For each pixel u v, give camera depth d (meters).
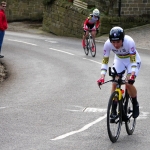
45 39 32.34
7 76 18.08
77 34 36.12
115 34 8.84
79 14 35.59
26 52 25.03
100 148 8.67
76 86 15.62
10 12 48.47
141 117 11.27
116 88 9.17
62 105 12.66
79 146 8.77
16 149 8.55
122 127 10.34
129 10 34.78
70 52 25.09
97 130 9.99
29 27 44.59
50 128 10.14
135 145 8.94
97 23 23.20
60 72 18.66
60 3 39.03
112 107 8.93
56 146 8.76
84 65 20.47
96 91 14.73
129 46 9.14
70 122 10.73
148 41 30.00
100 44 29.89
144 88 15.22
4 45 28.05
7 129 10.04
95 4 36.53
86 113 11.70
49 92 14.62
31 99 13.54
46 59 22.44
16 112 11.79
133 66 9.17
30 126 10.32
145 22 34.47
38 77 17.61
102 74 9.35
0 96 14.09
